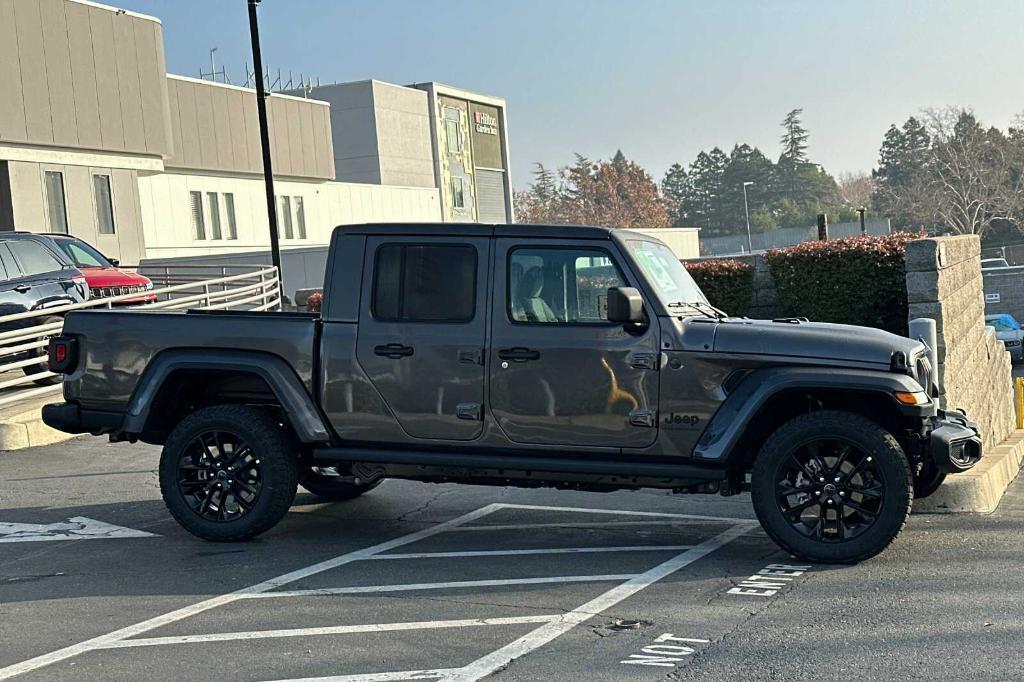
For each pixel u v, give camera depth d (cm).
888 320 1501
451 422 822
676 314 795
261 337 852
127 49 3644
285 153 4603
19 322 1698
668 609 671
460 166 6575
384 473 860
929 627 619
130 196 3684
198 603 705
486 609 679
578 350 798
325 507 1014
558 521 945
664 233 5594
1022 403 2316
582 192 11938
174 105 4028
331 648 609
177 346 866
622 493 1072
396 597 710
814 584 719
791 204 14900
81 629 656
